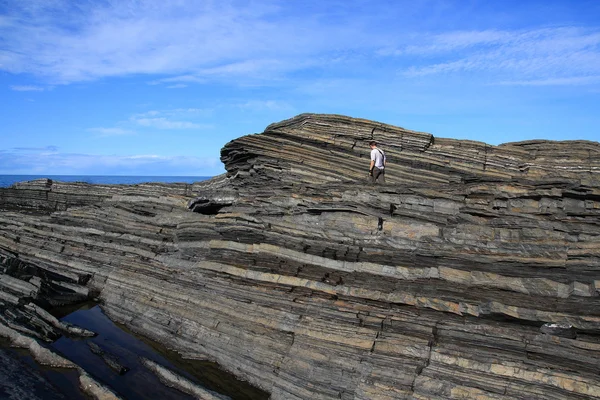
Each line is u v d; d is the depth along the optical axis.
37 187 44.81
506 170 23.53
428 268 15.28
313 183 21.61
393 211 17.30
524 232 14.80
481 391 12.73
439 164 23.84
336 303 16.06
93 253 25.84
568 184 15.23
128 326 20.84
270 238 18.45
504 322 13.67
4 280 23.67
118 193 39.22
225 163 27.06
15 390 15.50
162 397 15.65
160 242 23.56
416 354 13.98
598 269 12.84
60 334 19.97
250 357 16.62
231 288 18.67
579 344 12.56
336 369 14.59
